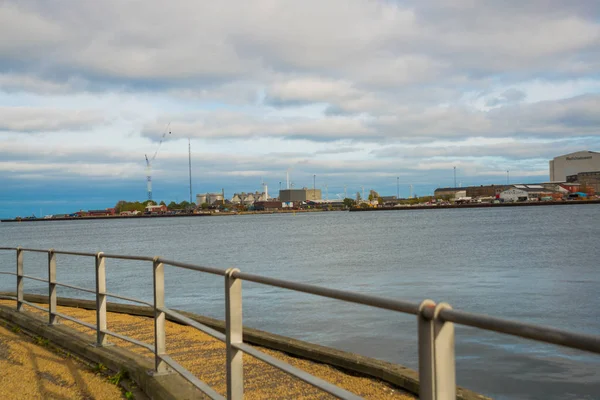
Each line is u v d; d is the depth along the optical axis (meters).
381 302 2.59
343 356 7.91
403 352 10.83
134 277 30.44
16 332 10.47
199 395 5.63
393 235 71.81
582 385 8.87
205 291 22.78
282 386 6.93
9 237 110.69
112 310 13.36
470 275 28.03
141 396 6.29
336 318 14.59
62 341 8.74
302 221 163.12
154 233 106.94
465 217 145.50
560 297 19.89
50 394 6.45
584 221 96.69
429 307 2.27
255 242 65.44
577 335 1.72
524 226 84.50
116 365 7.11
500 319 1.99
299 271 32.34
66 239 91.38
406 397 6.55
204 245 63.59
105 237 95.19
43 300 15.20
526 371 9.66
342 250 48.88
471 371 9.80
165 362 6.21
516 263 33.38
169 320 11.81
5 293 16.25
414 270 31.02
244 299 18.98
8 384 6.83
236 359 4.39
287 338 9.27
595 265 30.89
